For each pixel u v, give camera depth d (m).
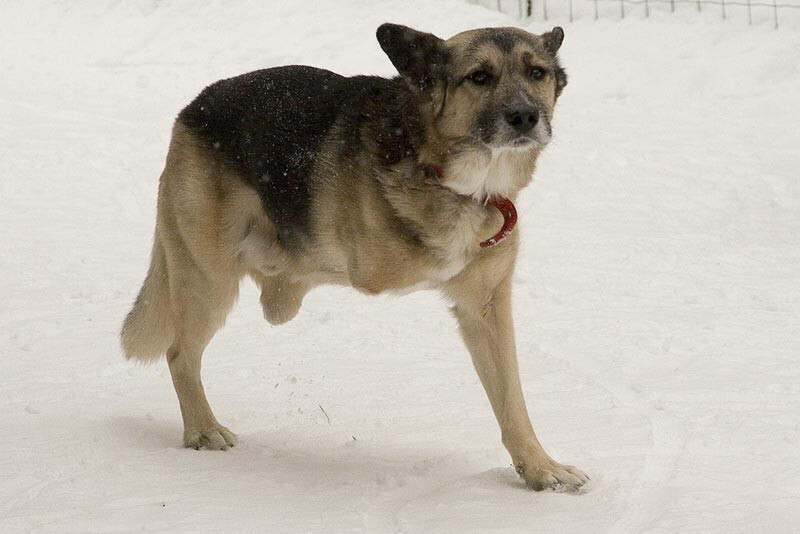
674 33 25.84
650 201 19.19
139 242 16.84
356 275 8.72
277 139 9.24
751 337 12.40
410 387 10.73
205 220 9.62
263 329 12.88
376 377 11.06
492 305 8.68
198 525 7.10
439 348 12.16
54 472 8.08
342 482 8.11
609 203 19.12
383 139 8.48
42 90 25.50
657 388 10.55
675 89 24.05
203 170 9.64
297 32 27.81
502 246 8.51
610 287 14.75
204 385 10.88
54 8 30.34
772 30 25.44
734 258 16.17
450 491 7.96
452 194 8.29
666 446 8.88
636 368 11.34
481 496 7.84
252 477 8.19
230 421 9.79
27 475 7.98
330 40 27.25
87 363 11.34
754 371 11.08
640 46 25.58
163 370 11.30
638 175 20.31
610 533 7.08
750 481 7.95
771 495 7.62
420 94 8.39
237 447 9.10
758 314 13.39
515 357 8.62
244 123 9.52
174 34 28.55
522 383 10.83
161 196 9.90
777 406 9.89
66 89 25.64
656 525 7.12
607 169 20.58
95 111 24.22
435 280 8.62
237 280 9.88
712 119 22.66
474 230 8.37
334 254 9.06
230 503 7.56
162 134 22.88
